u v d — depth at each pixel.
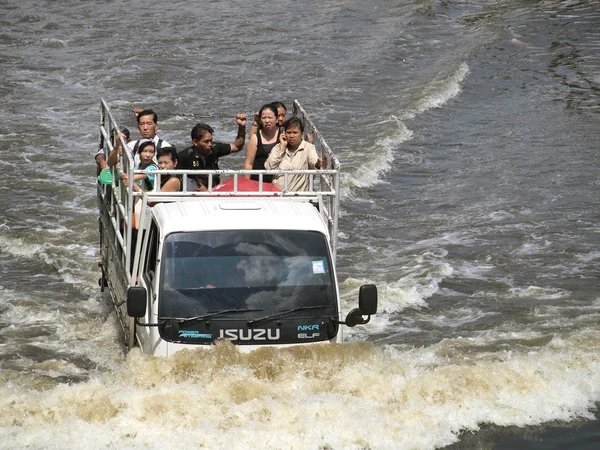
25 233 29.55
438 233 31.44
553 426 17.86
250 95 49.31
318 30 65.25
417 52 60.72
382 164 38.62
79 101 47.56
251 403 16.55
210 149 21.83
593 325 23.81
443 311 25.05
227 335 17.03
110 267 22.48
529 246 30.23
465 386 18.50
